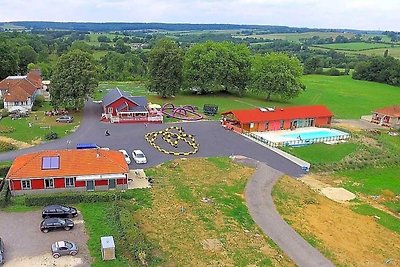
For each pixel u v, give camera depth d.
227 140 86.06
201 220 53.53
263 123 93.75
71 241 46.97
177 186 62.84
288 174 71.25
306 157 79.94
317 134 93.69
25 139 80.06
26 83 113.69
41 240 47.00
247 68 132.25
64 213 51.47
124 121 94.56
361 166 78.56
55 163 58.94
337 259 47.03
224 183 65.19
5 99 102.31
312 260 46.41
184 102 121.56
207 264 44.53
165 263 44.12
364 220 57.62
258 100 129.38
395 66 192.25
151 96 128.88
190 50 132.12
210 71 127.12
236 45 138.62
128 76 184.25
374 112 111.19
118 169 59.94
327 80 198.75
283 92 124.50
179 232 50.44
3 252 44.06
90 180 58.78
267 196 61.56
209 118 103.12
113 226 50.38
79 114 101.19
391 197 66.88
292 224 54.12
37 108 107.75
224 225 52.66
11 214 52.62
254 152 80.00
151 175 65.88
